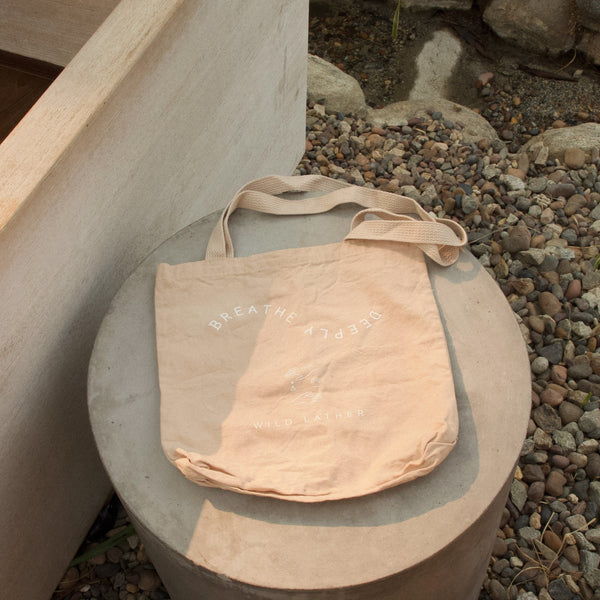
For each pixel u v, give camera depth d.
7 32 1.93
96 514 1.47
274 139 1.82
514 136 2.28
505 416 0.99
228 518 0.91
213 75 1.37
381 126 2.20
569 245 1.91
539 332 1.72
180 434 0.97
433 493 0.92
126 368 1.06
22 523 1.21
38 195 0.98
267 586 0.86
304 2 1.67
